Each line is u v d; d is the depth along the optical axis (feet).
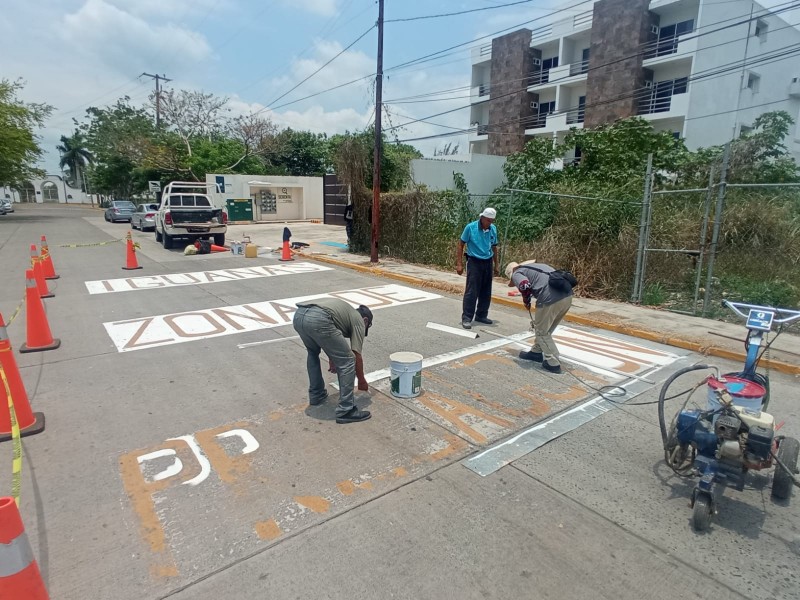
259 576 8.32
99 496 10.55
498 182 71.56
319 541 9.18
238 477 11.24
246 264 45.78
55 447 12.60
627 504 10.43
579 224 36.01
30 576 6.59
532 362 19.43
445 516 9.93
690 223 34.73
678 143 50.29
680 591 8.09
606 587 8.15
